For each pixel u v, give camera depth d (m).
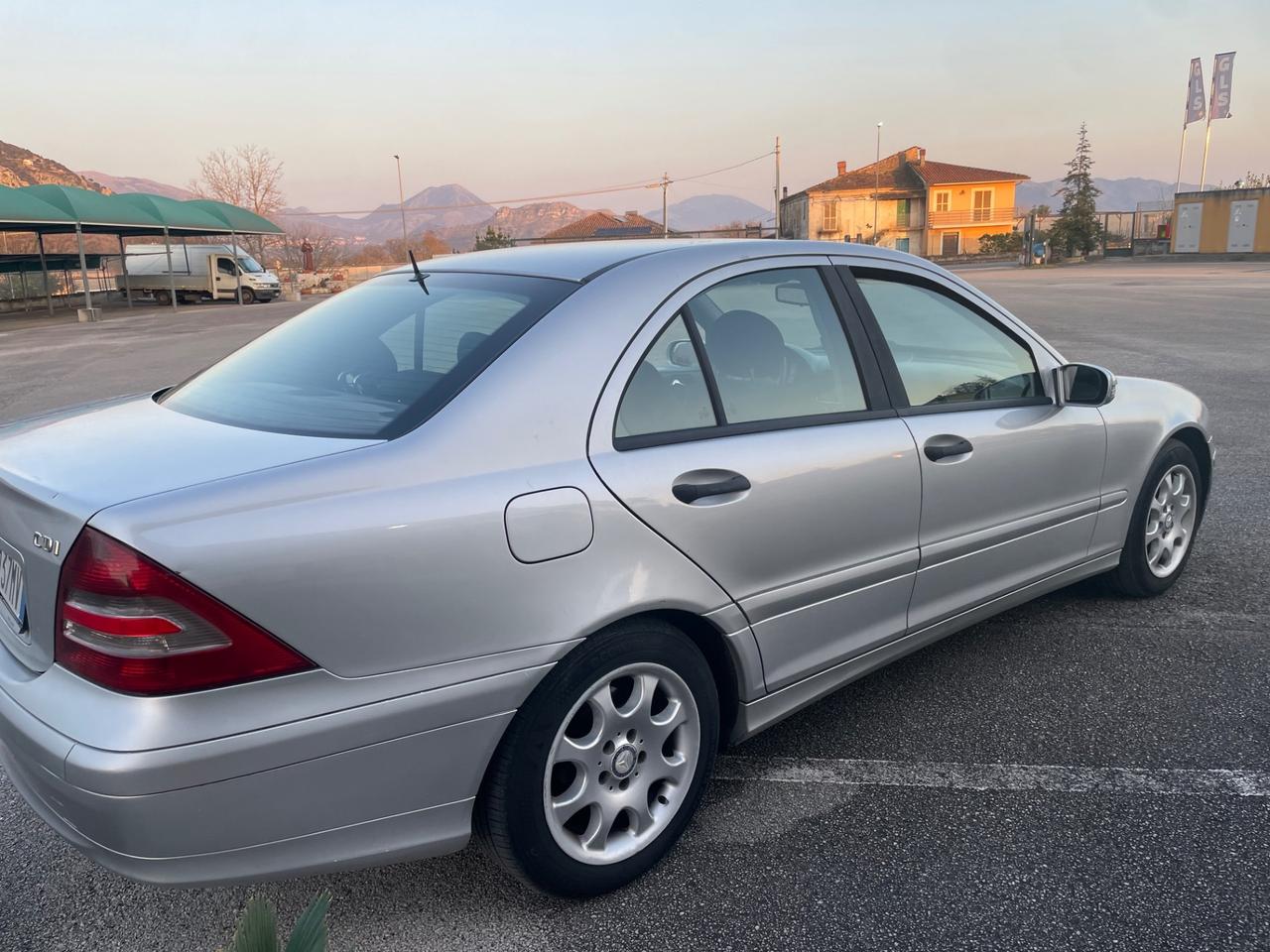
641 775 2.40
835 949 2.19
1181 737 3.08
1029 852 2.52
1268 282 27.19
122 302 38.81
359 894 2.42
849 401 2.86
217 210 39.19
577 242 3.13
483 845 2.28
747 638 2.55
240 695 1.82
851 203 71.44
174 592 1.76
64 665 1.89
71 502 1.88
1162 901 2.31
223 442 2.16
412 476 2.01
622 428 2.32
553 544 2.13
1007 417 3.26
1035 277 35.81
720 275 2.66
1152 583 4.14
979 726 3.18
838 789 2.83
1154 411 3.94
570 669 2.18
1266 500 5.66
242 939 1.21
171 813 1.79
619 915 2.32
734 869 2.48
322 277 49.75
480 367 2.25
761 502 2.51
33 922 2.34
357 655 1.92
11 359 17.14
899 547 2.93
